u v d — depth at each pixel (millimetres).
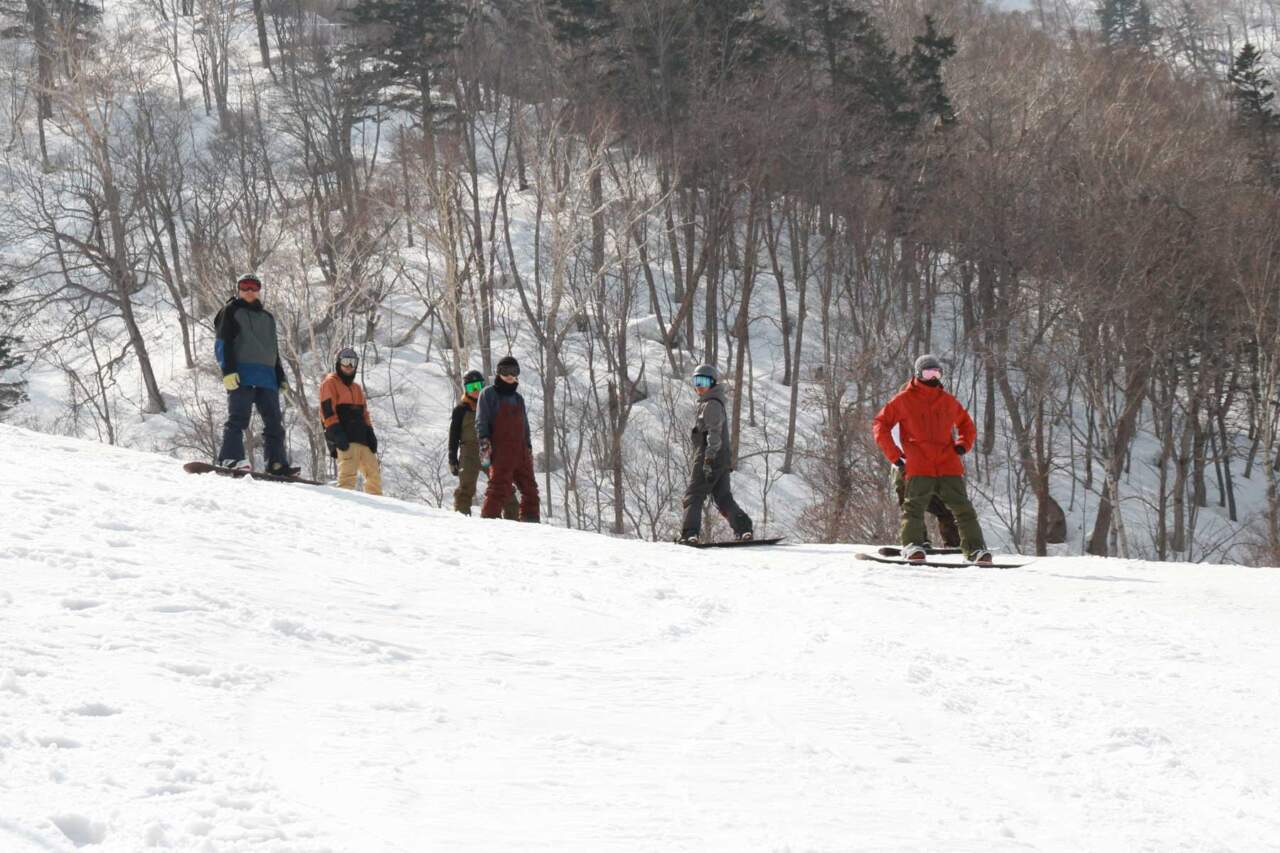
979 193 164125
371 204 179375
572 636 22078
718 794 13062
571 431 168500
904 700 19406
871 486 121375
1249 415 185125
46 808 9828
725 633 24641
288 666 16406
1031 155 173625
